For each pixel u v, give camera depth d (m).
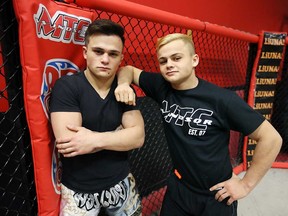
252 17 2.55
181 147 0.98
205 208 0.99
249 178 0.95
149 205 1.68
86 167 0.84
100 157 0.85
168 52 0.88
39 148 0.76
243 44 2.30
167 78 0.92
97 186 0.86
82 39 0.87
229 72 2.26
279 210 1.76
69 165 0.85
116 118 0.85
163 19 1.13
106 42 0.75
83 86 0.80
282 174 2.30
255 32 2.63
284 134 2.56
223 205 1.00
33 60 0.69
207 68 2.03
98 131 0.83
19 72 0.75
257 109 2.24
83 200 0.85
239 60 2.34
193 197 1.02
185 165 0.99
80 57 0.88
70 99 0.77
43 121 0.75
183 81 0.94
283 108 2.53
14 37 0.72
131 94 0.84
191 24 1.31
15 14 0.67
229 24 2.32
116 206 0.92
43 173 0.78
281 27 3.01
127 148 0.83
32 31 0.67
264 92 2.23
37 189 0.79
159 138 1.69
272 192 1.99
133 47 1.42
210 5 2.10
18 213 0.88
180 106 0.96
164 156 1.77
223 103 0.89
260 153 0.90
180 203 1.06
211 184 0.98
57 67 0.79
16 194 0.87
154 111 1.60
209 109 0.92
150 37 1.57
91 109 0.80
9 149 0.86
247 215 1.69
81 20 0.83
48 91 0.77
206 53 2.00
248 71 2.20
